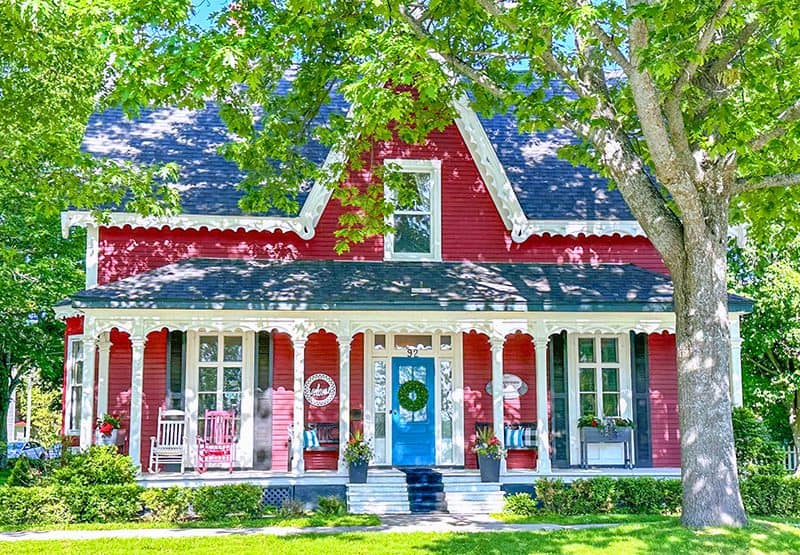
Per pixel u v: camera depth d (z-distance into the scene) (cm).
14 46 1471
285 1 1439
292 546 1246
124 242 1956
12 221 2642
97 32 1186
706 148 1266
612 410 2005
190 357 1928
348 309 1769
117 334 1917
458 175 2080
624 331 1852
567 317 1836
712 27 1140
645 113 1239
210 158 2097
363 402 1956
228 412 1894
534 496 1755
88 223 1919
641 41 1267
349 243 2022
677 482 1680
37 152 1583
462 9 1441
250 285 1817
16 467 1616
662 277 2022
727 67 1358
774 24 1248
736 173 1448
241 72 1305
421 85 1254
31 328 2778
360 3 1488
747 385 2908
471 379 1995
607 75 2362
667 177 1251
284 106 1655
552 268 2042
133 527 1465
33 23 1416
